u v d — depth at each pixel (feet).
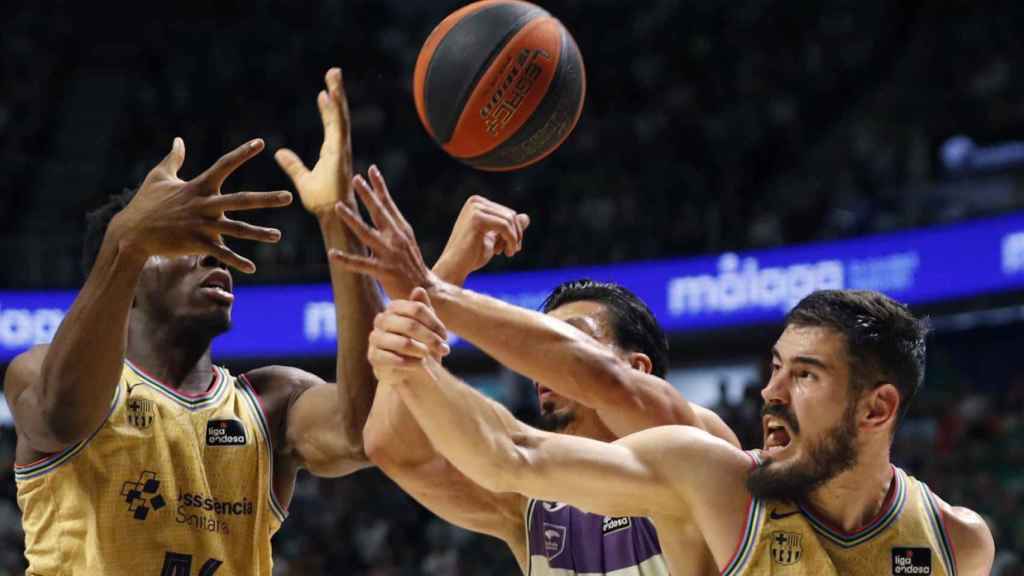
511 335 10.95
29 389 11.10
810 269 48.47
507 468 9.90
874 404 10.21
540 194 58.03
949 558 10.50
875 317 10.21
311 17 74.54
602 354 11.35
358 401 11.63
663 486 10.39
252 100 66.90
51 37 71.92
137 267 10.38
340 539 44.34
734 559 10.23
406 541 44.80
